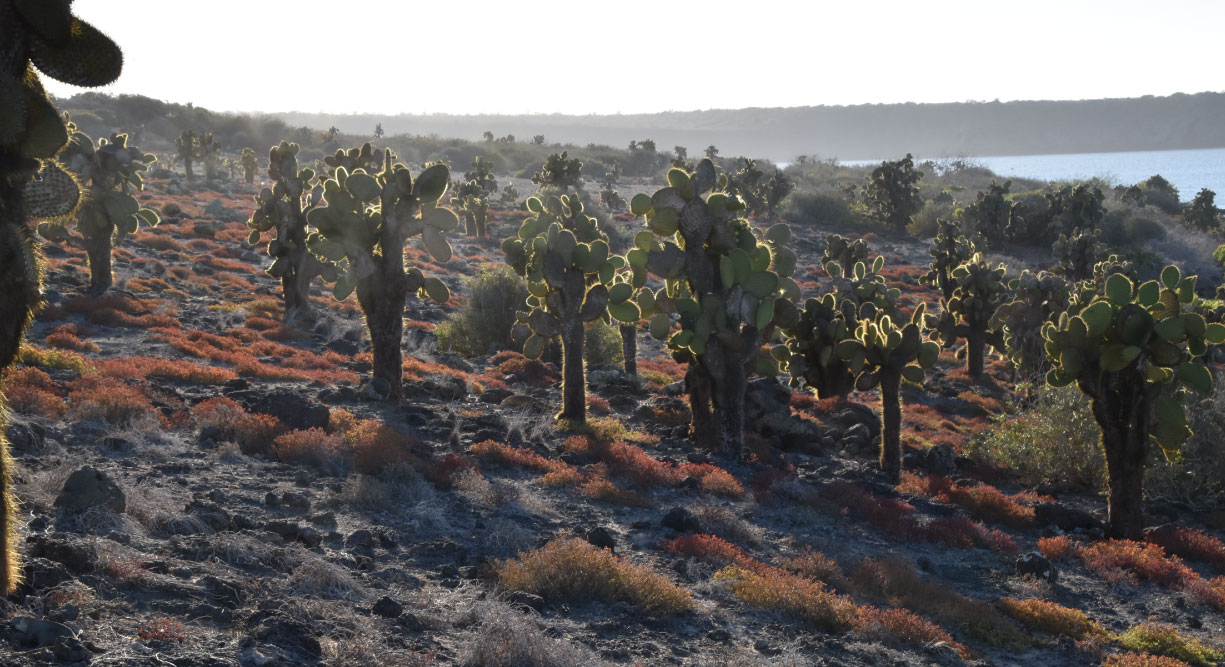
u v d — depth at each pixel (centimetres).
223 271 4078
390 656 698
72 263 3488
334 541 1014
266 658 636
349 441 1466
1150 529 1688
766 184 9188
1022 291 3138
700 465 1695
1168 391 1806
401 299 1967
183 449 1310
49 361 1703
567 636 831
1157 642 1077
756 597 1027
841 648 924
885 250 7700
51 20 577
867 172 15300
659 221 1855
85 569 735
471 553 1052
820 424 2348
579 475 1496
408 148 15488
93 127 13825
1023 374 3219
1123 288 1627
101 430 1312
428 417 1830
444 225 1964
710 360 1859
